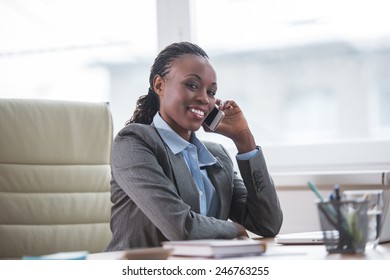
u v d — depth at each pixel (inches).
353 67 247.6
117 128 174.2
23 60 178.2
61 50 175.9
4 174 113.3
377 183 136.9
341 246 72.2
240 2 172.1
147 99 115.3
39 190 115.6
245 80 231.8
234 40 171.9
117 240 102.9
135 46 168.2
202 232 95.6
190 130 109.0
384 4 160.4
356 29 164.7
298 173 143.8
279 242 88.4
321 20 165.5
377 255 70.5
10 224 112.3
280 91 247.6
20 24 177.3
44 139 117.9
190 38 156.9
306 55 235.8
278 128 245.8
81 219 118.6
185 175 104.2
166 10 158.2
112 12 170.7
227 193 111.7
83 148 121.7
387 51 223.3
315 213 141.3
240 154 113.4
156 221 96.8
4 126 114.9
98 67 182.4
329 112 255.8
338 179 139.7
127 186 100.5
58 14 175.5
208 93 110.7
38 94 178.5
